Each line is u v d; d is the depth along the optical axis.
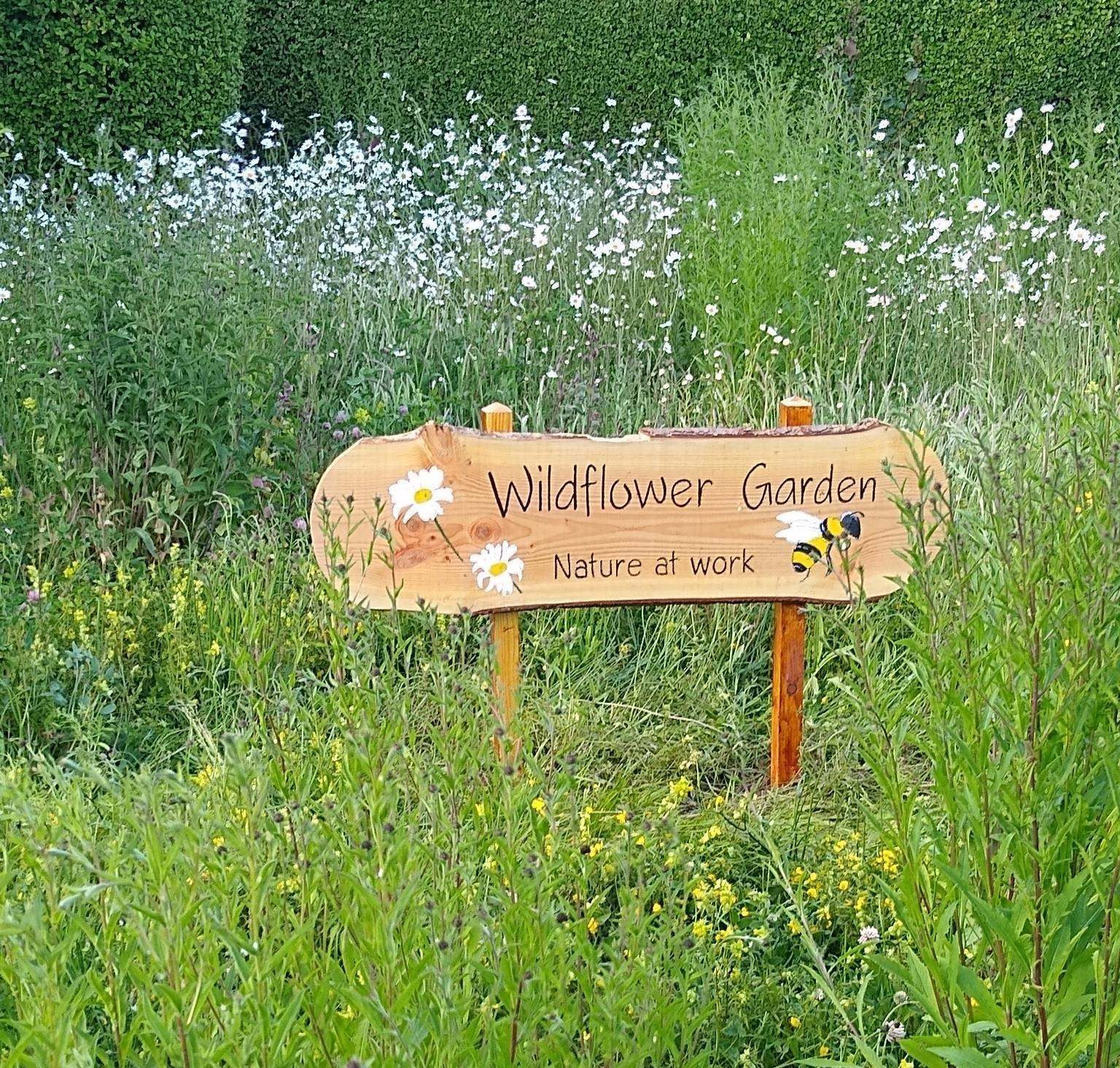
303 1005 1.74
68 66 7.74
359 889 1.59
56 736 3.46
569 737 3.47
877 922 2.63
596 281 6.24
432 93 9.91
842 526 3.38
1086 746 1.94
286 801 2.13
